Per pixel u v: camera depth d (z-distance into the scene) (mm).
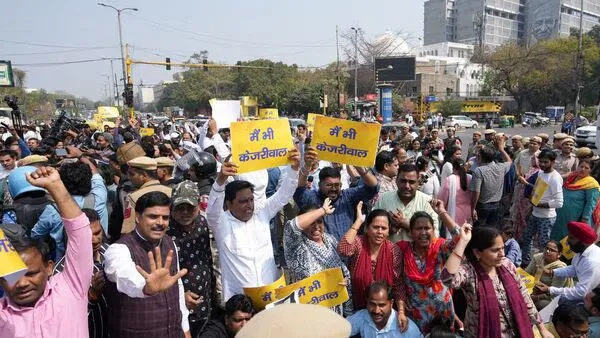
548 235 6387
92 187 4738
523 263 6766
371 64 60469
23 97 55844
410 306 3650
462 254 3115
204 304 3523
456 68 74312
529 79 55219
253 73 65188
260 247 3664
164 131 19938
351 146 4176
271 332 1480
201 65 26906
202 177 5363
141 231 2793
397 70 52688
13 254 1993
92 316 2863
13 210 3965
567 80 53500
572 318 3322
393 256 3684
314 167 4293
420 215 3559
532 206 6773
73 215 2268
